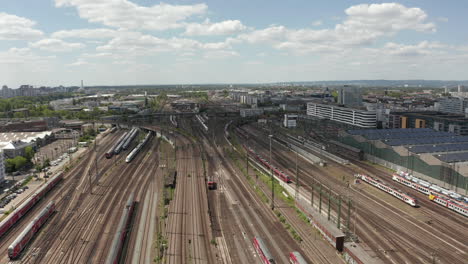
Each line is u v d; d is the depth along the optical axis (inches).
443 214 4320.9
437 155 5772.6
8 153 7583.7
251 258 3307.1
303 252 3410.4
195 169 6722.4
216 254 3383.4
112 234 3831.2
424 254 3356.3
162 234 3816.4
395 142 7057.1
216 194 5211.6
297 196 5022.1
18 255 3353.8
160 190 5393.7
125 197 5068.9
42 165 7057.1
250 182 5826.8
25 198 5049.2
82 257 3319.4
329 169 6599.4
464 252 3390.7
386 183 5605.3
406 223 4057.6
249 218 4279.0
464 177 4886.8
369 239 3654.0
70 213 4451.3
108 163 7303.2
